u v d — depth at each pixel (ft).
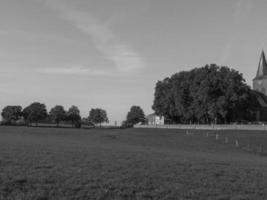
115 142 211.20
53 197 40.47
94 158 74.79
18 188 43.27
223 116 352.90
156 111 442.09
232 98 347.56
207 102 353.72
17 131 308.60
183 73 412.77
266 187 52.34
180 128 371.97
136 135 282.97
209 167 70.18
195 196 44.32
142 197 42.55
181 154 114.52
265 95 495.00
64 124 633.20
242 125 328.29
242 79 366.43
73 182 47.32
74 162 66.08
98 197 41.14
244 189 49.90
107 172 56.08
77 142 168.96
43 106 643.45
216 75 359.66
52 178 48.98
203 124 385.91
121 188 45.62
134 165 66.28
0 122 546.67
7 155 72.43
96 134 293.23
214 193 46.21
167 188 47.24
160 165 68.59
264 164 98.73
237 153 172.35
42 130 338.13
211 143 217.36
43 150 89.40
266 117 453.58
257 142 221.25
